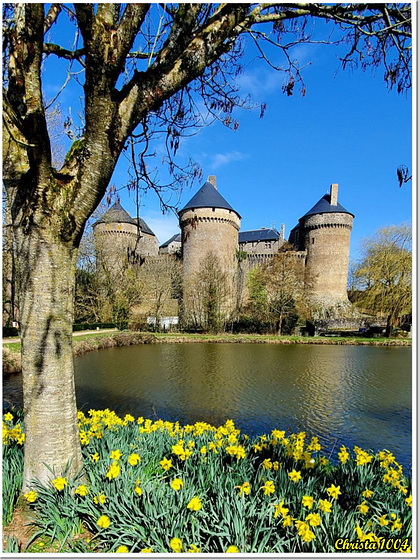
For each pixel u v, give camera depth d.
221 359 19.27
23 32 2.21
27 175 2.62
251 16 2.89
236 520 2.24
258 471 3.04
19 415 4.82
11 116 2.35
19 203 2.68
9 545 2.22
